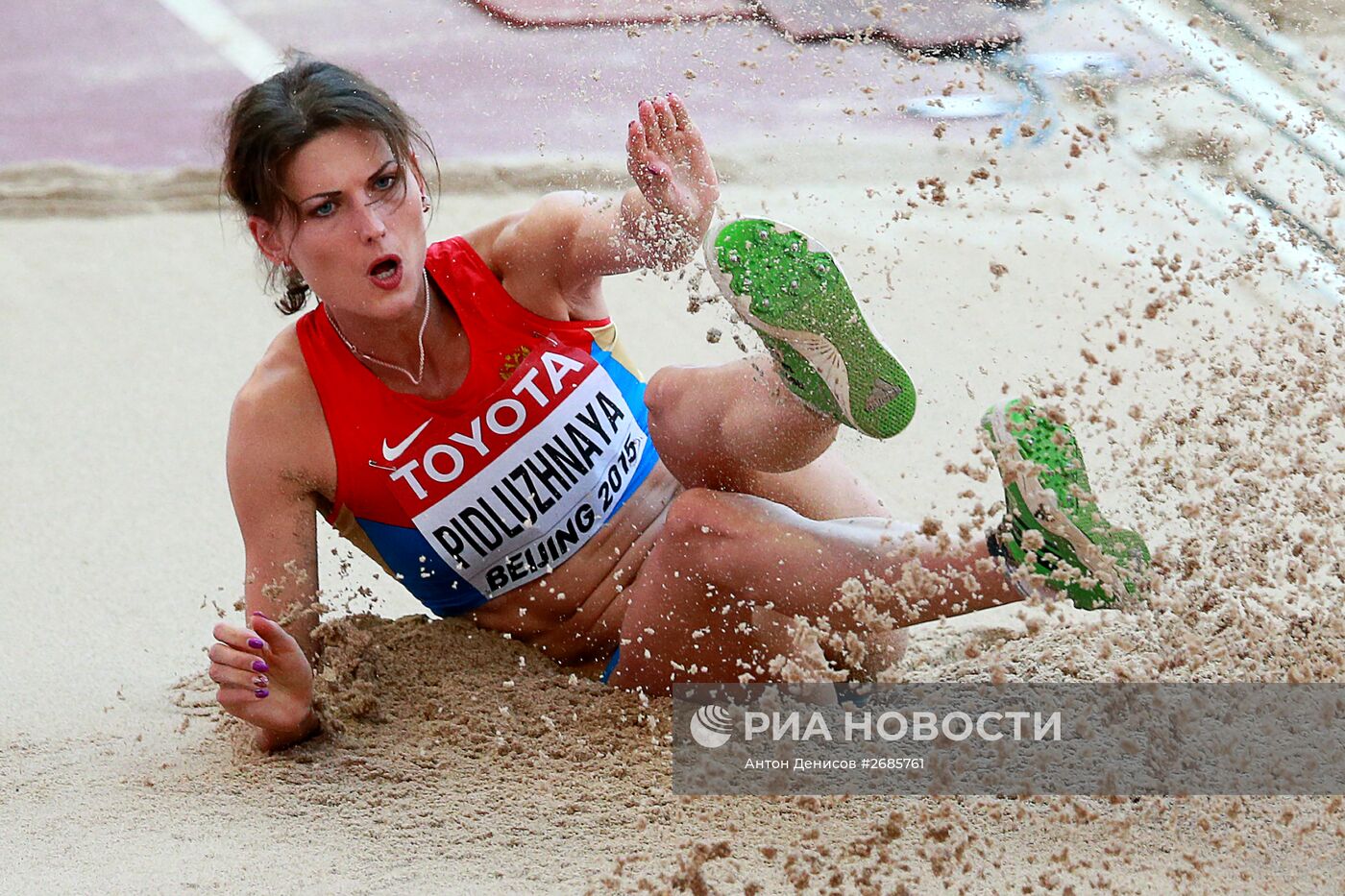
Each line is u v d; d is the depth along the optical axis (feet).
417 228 37.27
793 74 90.89
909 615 35.27
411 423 38.86
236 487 39.27
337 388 38.81
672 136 36.96
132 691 43.68
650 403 38.40
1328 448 46.03
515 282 39.37
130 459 63.10
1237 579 36.70
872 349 34.71
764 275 34.14
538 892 30.73
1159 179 78.23
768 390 36.24
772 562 36.06
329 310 39.14
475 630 43.27
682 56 94.22
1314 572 38.06
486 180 86.74
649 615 39.01
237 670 36.52
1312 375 39.75
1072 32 93.76
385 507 39.65
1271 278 65.77
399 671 41.42
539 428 39.45
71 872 31.37
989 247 73.36
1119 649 43.32
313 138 35.68
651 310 72.84
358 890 30.66
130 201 92.07
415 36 113.50
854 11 95.96
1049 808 34.12
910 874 31.04
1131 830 32.91
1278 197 73.51
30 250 84.74
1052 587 34.55
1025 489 33.40
